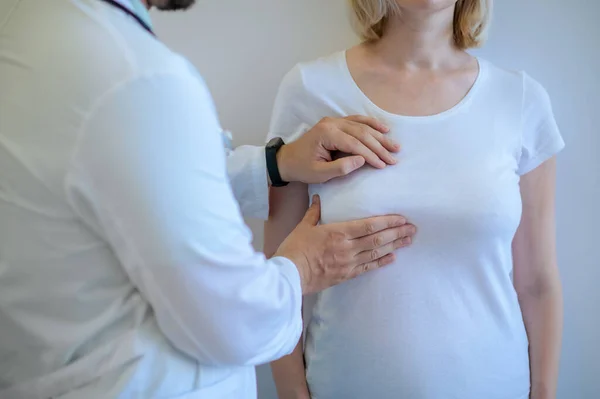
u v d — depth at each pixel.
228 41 1.27
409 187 0.95
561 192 1.27
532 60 1.22
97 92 0.52
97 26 0.55
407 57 1.03
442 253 0.96
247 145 1.21
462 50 1.09
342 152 1.00
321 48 1.26
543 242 1.06
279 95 1.10
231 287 0.60
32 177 0.55
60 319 0.62
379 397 1.00
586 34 1.18
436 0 0.91
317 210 1.00
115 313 0.62
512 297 1.01
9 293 0.61
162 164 0.54
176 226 0.55
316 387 1.07
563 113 1.23
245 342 0.63
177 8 0.72
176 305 0.58
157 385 0.63
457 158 0.96
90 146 0.53
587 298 1.31
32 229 0.57
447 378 0.97
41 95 0.54
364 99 1.03
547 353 1.08
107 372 0.62
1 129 0.56
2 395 0.68
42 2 0.58
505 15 1.20
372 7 1.00
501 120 0.99
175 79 0.55
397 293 0.97
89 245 0.58
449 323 0.96
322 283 0.90
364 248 0.91
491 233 0.94
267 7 1.24
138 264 0.57
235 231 0.61
